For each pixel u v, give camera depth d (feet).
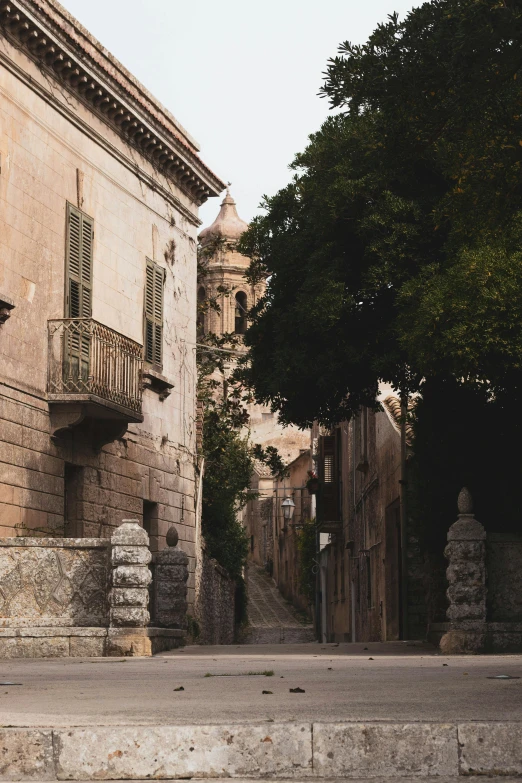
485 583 62.44
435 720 21.08
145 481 94.73
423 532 75.05
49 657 59.41
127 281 92.79
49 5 76.69
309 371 81.92
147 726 20.90
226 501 138.00
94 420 83.15
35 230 77.71
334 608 172.76
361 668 44.19
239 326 255.09
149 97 93.45
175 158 100.22
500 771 20.39
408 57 42.09
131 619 60.13
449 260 70.33
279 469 136.77
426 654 62.80
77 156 84.33
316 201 80.84
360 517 135.03
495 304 62.34
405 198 77.05
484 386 71.31
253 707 25.27
